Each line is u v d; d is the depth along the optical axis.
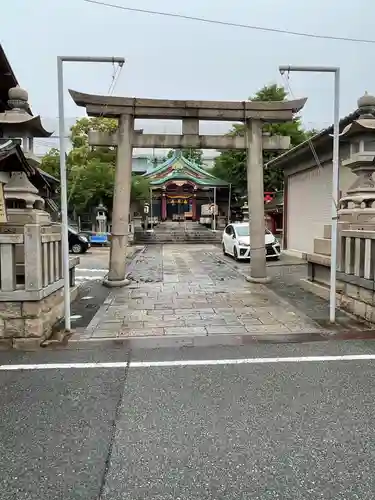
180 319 6.43
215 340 5.31
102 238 23.66
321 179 13.57
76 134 26.69
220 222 33.41
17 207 7.08
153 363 4.42
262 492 2.29
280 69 6.03
